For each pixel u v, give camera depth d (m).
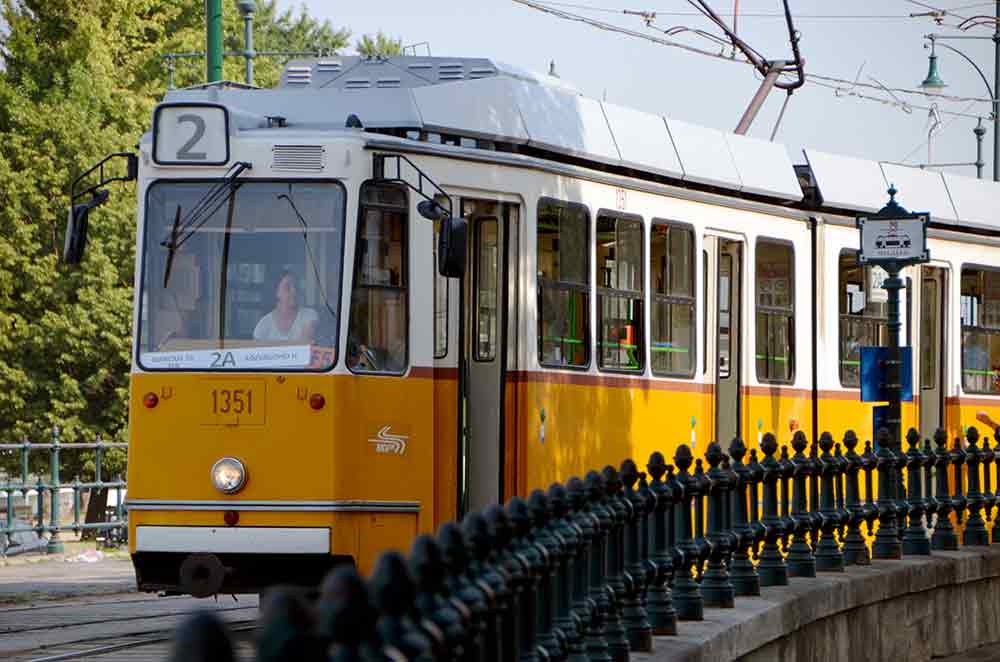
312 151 24.34
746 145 33.56
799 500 22.19
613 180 28.59
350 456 23.86
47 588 35.16
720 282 32.31
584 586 14.03
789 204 35.03
